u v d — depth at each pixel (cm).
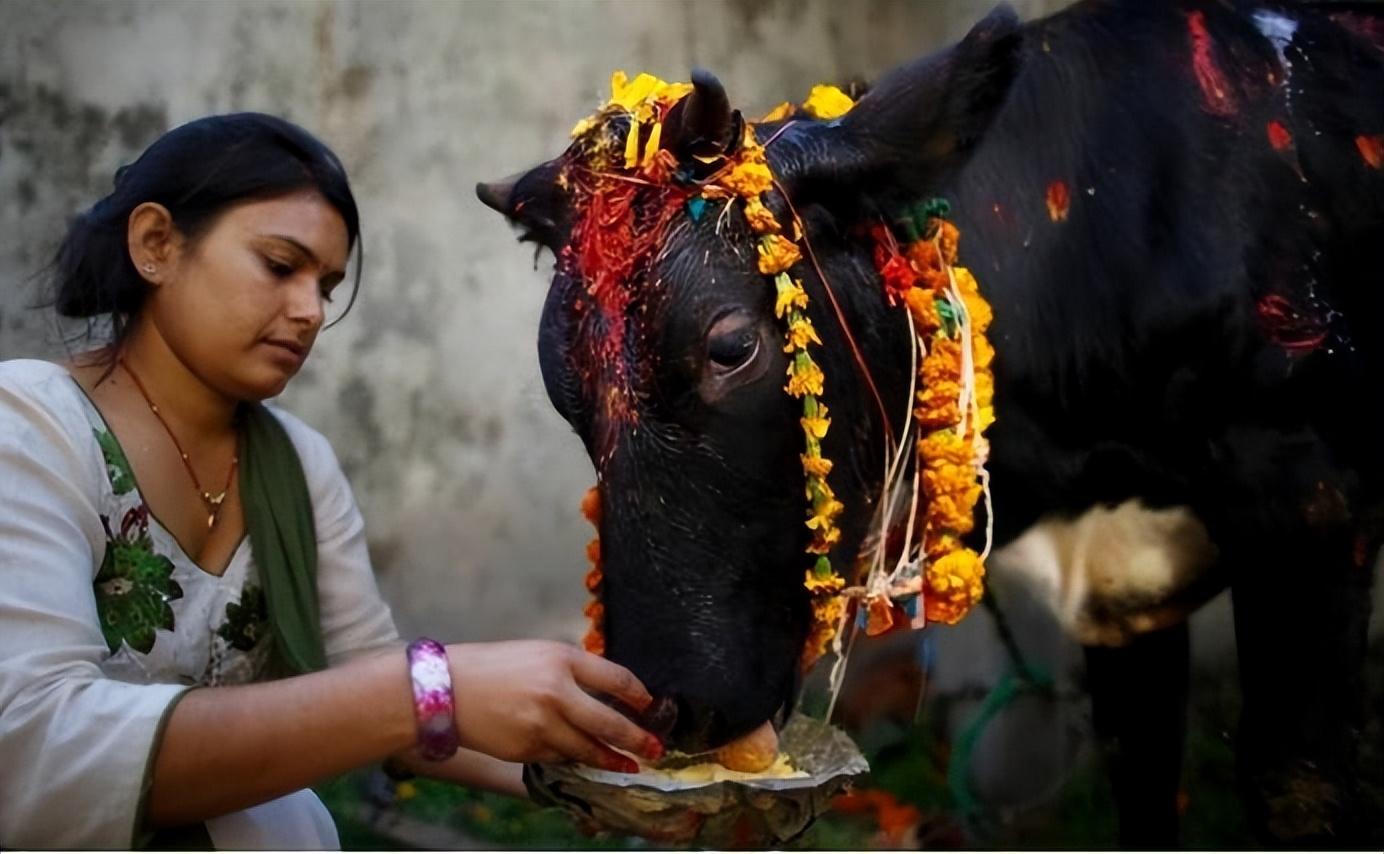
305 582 194
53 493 170
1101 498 261
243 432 195
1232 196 250
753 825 186
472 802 387
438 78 477
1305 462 246
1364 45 271
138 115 472
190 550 189
